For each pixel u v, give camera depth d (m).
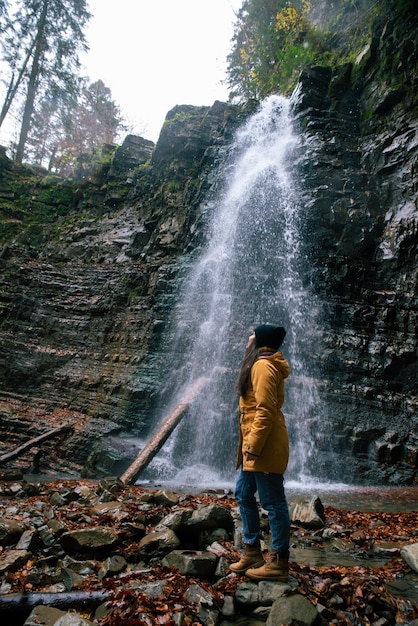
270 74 25.58
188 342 13.06
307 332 11.87
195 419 10.41
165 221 18.42
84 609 2.69
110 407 12.09
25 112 29.55
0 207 23.17
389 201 13.86
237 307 13.24
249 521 3.07
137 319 14.79
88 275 18.08
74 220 22.44
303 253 13.60
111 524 4.13
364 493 7.73
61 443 10.83
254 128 19.22
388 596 2.84
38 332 15.75
